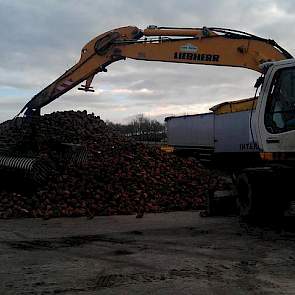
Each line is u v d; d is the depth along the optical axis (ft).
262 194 28.48
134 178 41.63
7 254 21.59
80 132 54.49
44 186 37.70
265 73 27.37
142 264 19.49
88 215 33.88
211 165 55.62
